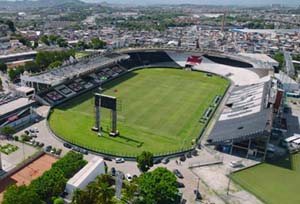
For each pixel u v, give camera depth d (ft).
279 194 281.33
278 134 403.54
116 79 654.94
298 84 616.80
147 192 239.09
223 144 357.61
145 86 613.52
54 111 465.06
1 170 296.92
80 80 591.37
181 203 258.98
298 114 489.67
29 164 311.88
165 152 348.79
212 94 575.38
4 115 396.78
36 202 222.07
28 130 392.27
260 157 345.31
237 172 314.35
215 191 279.90
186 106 506.07
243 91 544.21
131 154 341.00
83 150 342.85
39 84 533.55
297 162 338.75
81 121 431.43
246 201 268.00
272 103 422.82
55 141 366.22
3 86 593.42
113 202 241.76
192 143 373.40
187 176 302.66
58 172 260.21
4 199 224.94
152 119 447.01
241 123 384.68
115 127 386.11
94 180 271.08
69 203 236.22
